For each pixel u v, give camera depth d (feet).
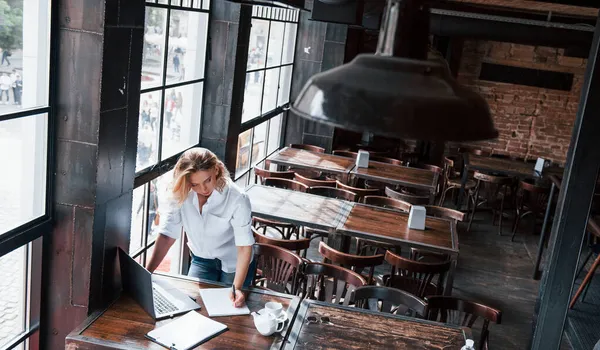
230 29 18.76
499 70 36.47
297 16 30.37
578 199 14.84
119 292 12.16
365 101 3.73
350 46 33.40
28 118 10.07
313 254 23.95
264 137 27.73
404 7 3.98
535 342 15.69
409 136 3.65
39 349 11.47
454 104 3.74
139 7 11.33
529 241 29.37
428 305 12.84
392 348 10.60
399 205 21.57
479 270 24.57
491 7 27.53
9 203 10.02
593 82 14.28
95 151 10.58
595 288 23.62
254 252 14.87
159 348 9.74
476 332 18.88
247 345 10.10
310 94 4.01
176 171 11.07
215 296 11.53
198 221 11.93
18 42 9.59
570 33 27.35
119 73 10.96
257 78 24.75
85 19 10.14
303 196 20.86
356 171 25.95
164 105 16.01
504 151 37.35
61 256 11.14
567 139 36.47
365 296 13.04
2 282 10.44
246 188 20.80
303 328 10.95
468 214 32.55
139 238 15.25
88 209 10.84
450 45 35.88
